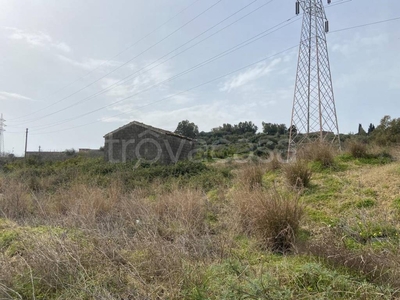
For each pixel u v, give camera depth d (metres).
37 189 10.77
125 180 11.66
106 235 3.82
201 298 2.41
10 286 2.81
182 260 3.05
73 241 3.58
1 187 8.73
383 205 5.01
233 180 8.73
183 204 5.56
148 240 3.60
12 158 25.33
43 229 4.45
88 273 2.98
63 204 6.80
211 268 2.87
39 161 22.28
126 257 3.25
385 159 7.90
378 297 2.29
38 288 2.86
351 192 5.75
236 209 5.00
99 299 2.51
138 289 2.68
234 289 2.36
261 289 2.29
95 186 8.97
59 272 2.99
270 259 3.35
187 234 4.05
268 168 8.42
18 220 5.76
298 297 2.33
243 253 3.51
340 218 4.72
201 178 10.20
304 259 3.17
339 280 2.48
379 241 3.76
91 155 26.44
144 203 6.11
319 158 7.98
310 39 14.83
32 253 3.28
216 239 3.85
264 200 4.32
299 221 4.22
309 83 14.61
